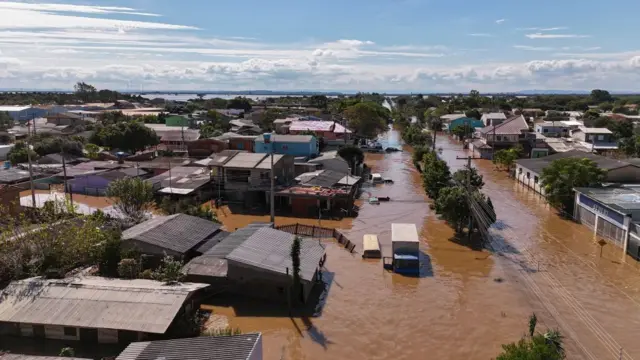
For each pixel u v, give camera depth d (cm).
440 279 3325
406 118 15400
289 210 5131
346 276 3366
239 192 5416
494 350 2433
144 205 4431
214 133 9481
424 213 5059
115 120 11906
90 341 2327
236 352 1827
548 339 1958
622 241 3869
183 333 2373
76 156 7644
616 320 2738
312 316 2767
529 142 8825
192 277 2956
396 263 3431
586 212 4531
